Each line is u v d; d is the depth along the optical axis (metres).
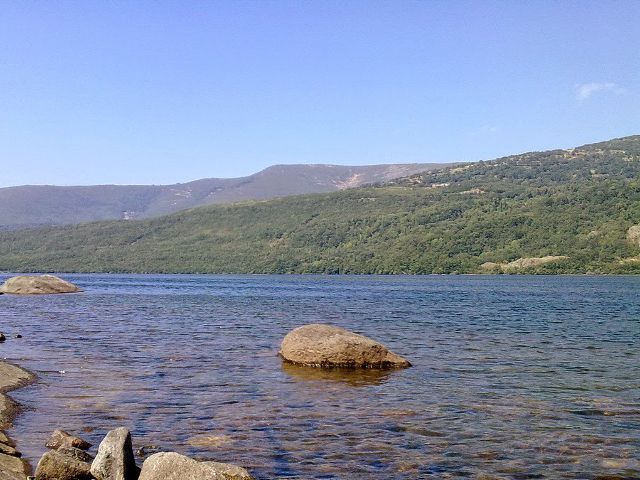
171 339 34.44
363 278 186.00
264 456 13.68
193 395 19.64
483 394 20.09
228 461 13.31
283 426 16.08
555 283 136.88
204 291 104.06
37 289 87.12
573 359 27.61
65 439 14.16
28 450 13.88
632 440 14.98
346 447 14.38
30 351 29.05
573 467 13.11
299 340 26.09
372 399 19.31
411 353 29.53
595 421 16.69
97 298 78.81
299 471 12.77
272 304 68.94
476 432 15.64
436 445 14.56
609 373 23.97
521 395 19.92
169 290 107.81
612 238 191.00
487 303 70.75
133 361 26.27
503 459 13.59
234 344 32.28
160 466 11.03
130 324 43.44
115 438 12.26
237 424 16.20
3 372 22.19
